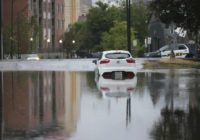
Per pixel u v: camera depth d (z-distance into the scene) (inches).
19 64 2647.6
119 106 783.1
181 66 2027.6
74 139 516.7
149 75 1541.6
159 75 1535.4
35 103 849.5
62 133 553.6
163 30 4409.5
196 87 1099.3
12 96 967.0
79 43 4889.3
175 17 1787.6
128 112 716.7
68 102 857.5
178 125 595.5
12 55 4023.1
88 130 572.1
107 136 531.8
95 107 780.6
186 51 2817.4
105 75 1471.5
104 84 1218.0
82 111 739.4
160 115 681.0
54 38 5969.5
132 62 1471.5
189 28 1822.1
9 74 1707.7
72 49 5012.3
